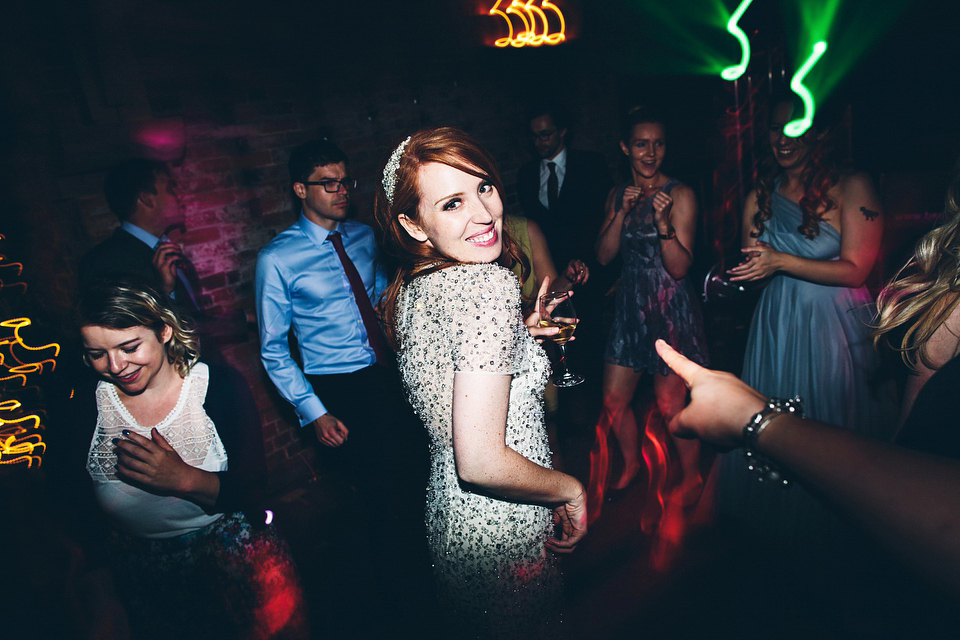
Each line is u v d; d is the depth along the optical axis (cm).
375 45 367
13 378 235
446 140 118
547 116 383
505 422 116
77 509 158
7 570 164
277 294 265
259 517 165
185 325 162
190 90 300
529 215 416
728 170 517
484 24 418
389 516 265
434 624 229
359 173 371
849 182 208
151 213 277
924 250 94
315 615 243
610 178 397
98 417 158
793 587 223
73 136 262
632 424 290
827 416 220
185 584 159
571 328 179
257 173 328
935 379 71
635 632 215
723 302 455
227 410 165
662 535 262
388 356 275
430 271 126
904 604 75
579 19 460
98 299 147
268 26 321
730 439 63
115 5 266
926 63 384
